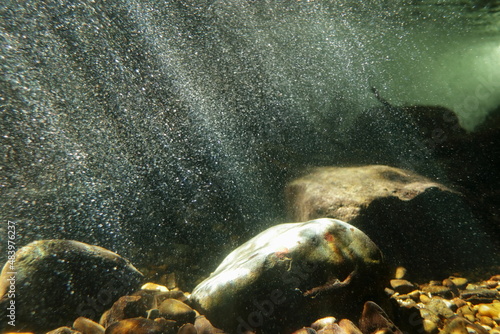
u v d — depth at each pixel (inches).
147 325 16.7
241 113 53.3
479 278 26.9
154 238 32.4
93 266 21.0
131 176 38.1
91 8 46.2
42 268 19.8
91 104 44.4
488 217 32.8
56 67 44.5
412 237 29.4
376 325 17.5
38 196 32.3
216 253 31.7
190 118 49.1
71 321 19.1
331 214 29.3
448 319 20.5
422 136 53.2
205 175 40.5
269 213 37.0
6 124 38.0
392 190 30.8
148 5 50.8
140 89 49.0
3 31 42.1
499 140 53.5
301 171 40.1
